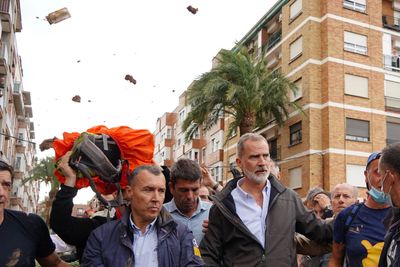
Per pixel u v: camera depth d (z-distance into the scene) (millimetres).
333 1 25094
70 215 3578
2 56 27672
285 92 23125
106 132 3781
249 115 22203
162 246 3230
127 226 3268
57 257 3793
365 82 25000
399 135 25500
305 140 24047
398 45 26766
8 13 28078
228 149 32906
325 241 4016
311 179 23266
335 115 23797
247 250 3789
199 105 22484
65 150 3756
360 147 24000
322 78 24625
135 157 3713
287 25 27297
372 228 3639
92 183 3588
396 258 2779
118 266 3148
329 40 24562
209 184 5086
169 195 4625
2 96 28203
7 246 3342
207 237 3959
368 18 25844
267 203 3932
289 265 3717
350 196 4902
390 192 2773
